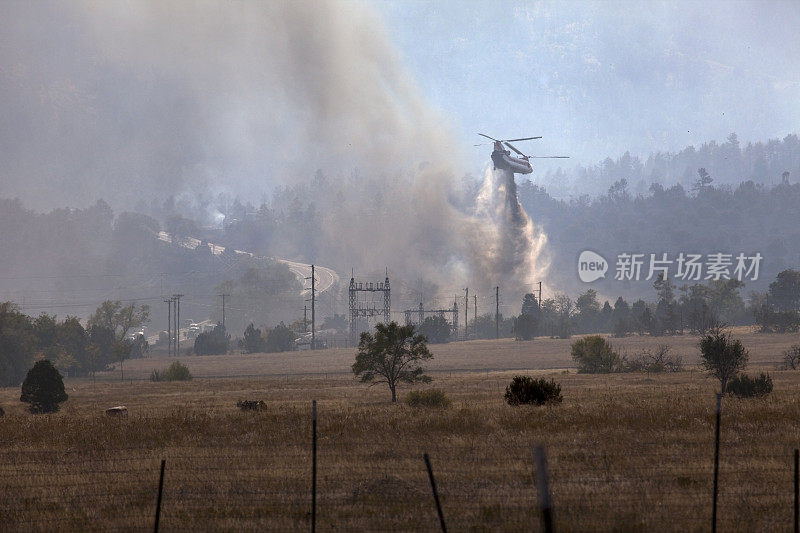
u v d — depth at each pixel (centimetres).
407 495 3581
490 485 3753
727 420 6319
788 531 2881
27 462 5053
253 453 5081
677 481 3778
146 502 3681
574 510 3188
